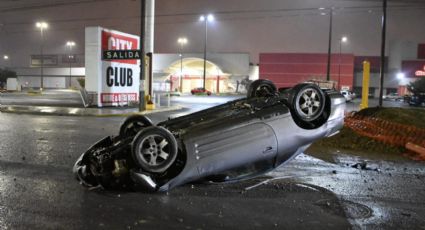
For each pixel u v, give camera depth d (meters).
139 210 5.99
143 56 28.70
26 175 8.14
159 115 26.25
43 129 16.61
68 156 10.30
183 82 91.44
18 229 5.21
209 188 7.17
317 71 88.62
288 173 8.59
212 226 5.41
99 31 31.12
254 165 6.95
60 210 5.96
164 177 6.76
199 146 6.61
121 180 6.89
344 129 13.33
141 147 6.44
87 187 7.19
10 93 60.34
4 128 16.67
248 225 5.47
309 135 7.12
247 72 93.25
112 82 32.81
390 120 14.15
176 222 5.53
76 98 46.38
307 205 6.38
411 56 93.44
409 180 8.27
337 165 9.68
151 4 31.16
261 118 6.90
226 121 6.83
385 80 92.31
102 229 5.24
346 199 6.76
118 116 25.23
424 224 5.66
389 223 5.67
